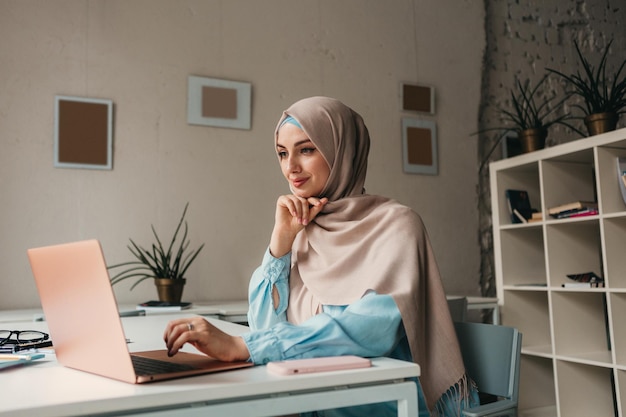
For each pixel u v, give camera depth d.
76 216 2.66
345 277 1.23
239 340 0.90
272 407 0.75
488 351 1.24
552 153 2.66
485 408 1.06
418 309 1.11
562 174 2.78
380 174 3.28
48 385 0.76
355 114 1.44
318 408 0.78
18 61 2.62
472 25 3.62
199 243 2.86
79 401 0.65
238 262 2.92
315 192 1.36
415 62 3.45
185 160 2.87
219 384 0.73
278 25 3.13
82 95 2.72
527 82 3.71
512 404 1.09
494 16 3.69
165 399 0.69
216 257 2.88
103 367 0.80
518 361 1.18
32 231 2.58
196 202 2.87
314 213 1.31
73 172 2.67
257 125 3.03
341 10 3.29
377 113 3.31
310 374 0.79
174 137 2.86
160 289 2.56
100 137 2.72
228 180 2.94
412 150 3.36
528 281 2.97
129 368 0.73
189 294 2.82
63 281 0.82
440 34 3.53
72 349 0.87
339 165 1.37
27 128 2.62
